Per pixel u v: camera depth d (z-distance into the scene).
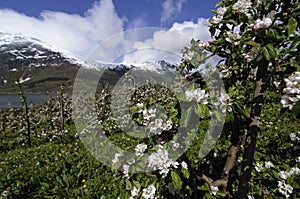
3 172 4.32
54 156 5.42
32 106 13.28
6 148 7.55
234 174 1.92
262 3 1.53
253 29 1.28
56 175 4.09
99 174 3.87
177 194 1.96
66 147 6.08
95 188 3.47
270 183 2.18
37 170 4.37
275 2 1.41
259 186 2.30
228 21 1.46
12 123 11.04
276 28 1.21
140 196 1.83
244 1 1.45
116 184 3.27
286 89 1.01
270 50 1.21
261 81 1.62
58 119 10.38
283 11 1.40
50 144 7.02
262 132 4.69
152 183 1.89
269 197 2.30
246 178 1.69
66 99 11.30
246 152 1.68
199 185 1.97
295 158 3.03
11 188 3.64
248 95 1.88
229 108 1.53
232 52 1.54
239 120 1.74
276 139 4.16
